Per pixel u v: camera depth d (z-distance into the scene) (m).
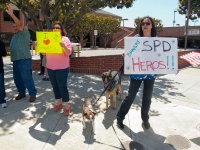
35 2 8.96
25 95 4.96
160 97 5.20
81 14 8.11
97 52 22.50
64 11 8.37
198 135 3.34
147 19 3.18
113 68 8.23
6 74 7.81
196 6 20.41
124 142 3.10
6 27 22.77
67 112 3.95
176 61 3.22
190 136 3.31
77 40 32.59
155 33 3.29
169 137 3.27
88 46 39.28
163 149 2.96
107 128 3.51
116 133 3.35
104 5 8.29
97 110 4.28
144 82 3.29
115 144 3.05
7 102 4.61
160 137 3.27
